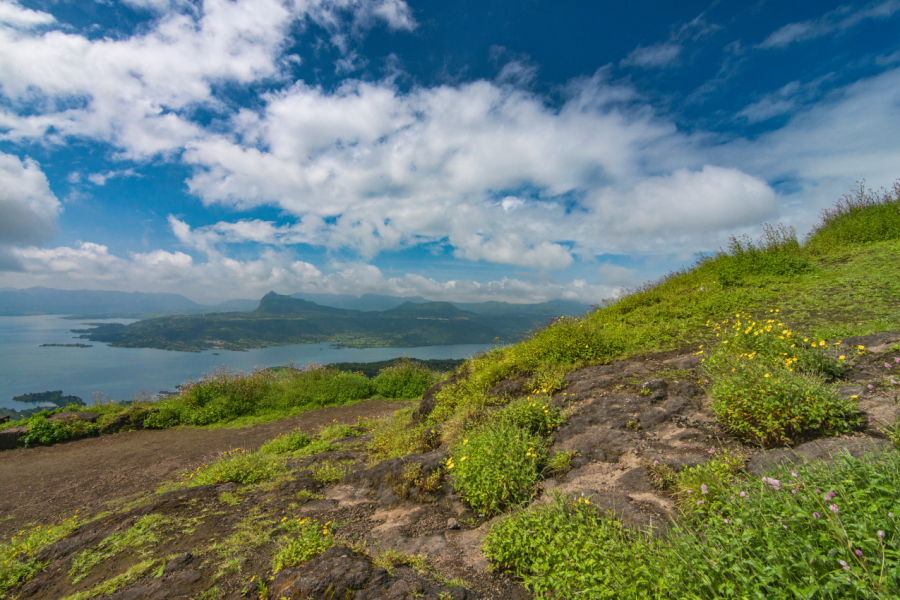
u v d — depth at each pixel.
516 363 7.70
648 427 4.55
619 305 10.81
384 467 5.25
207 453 8.80
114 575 3.50
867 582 1.69
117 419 10.83
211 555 3.65
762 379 3.98
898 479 2.22
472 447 4.53
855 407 3.55
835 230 12.22
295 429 10.70
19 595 3.39
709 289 9.84
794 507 2.19
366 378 15.61
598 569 2.47
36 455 9.00
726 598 1.90
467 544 3.49
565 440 4.77
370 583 2.78
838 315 6.70
